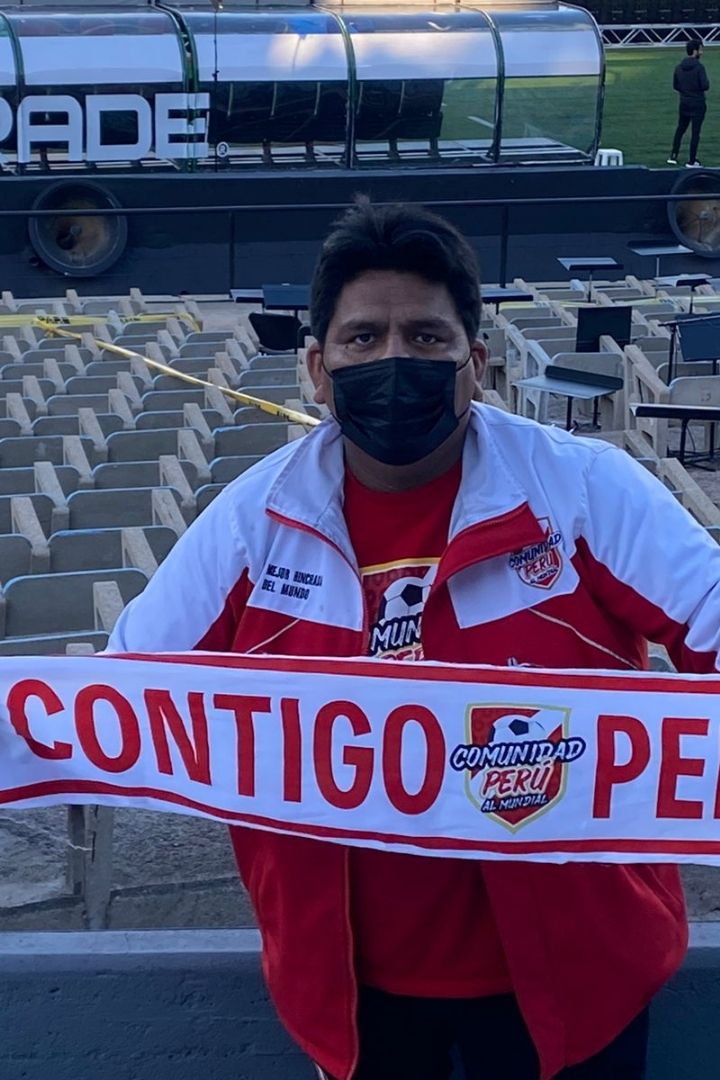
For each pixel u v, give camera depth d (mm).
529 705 2238
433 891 2238
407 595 2219
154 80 20375
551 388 10992
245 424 10109
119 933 3258
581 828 2281
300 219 21109
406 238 2131
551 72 21406
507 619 2186
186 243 20922
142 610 2379
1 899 4355
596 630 2205
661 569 2148
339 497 2234
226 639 2367
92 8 21172
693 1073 3059
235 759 2357
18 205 20312
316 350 2246
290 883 2291
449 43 21078
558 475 2182
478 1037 2289
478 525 2146
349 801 2297
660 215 22031
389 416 2105
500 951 2232
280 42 20594
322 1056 2283
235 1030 3090
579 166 22031
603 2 48906
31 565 6418
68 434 9789
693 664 2199
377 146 21453
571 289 17641
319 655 2258
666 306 14914
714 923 3230
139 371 11977
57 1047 3080
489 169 21672
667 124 37312
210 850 4672
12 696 2467
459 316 2170
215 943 3229
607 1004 2223
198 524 2324
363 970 2275
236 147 21000
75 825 4242
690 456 11367
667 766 2273
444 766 2279
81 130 20391
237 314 18938
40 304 16516
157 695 2391
